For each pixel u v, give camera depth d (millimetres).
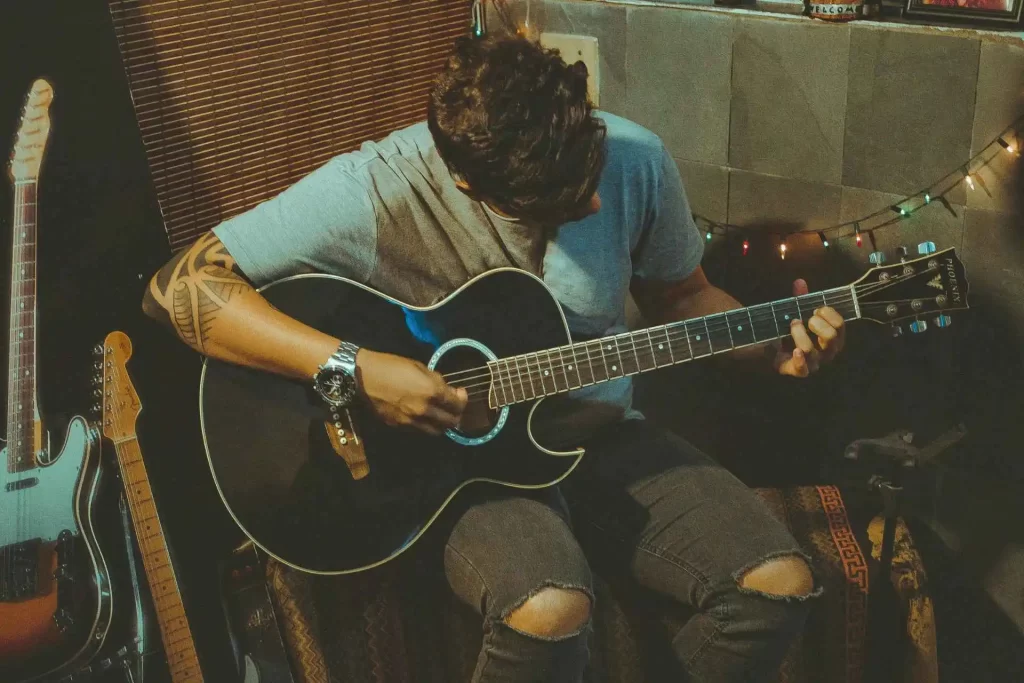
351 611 1727
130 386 1617
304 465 1543
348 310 1537
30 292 1519
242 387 1524
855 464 2004
